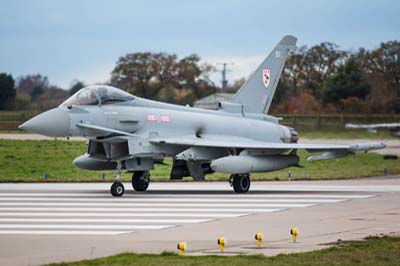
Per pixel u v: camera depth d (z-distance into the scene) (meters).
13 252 53.31
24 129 91.62
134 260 48.47
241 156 98.12
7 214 74.44
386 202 85.31
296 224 67.19
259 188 105.06
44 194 94.12
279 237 59.91
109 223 68.06
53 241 58.06
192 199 88.75
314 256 50.19
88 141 97.81
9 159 147.12
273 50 113.06
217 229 64.25
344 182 116.56
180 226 66.12
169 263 47.47
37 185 108.12
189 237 59.97
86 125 93.44
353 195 93.75
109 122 95.50
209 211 76.88
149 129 98.25
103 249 54.53
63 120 92.38
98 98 95.88
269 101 112.88
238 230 63.66
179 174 101.25
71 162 146.38
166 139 98.12
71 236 60.59
